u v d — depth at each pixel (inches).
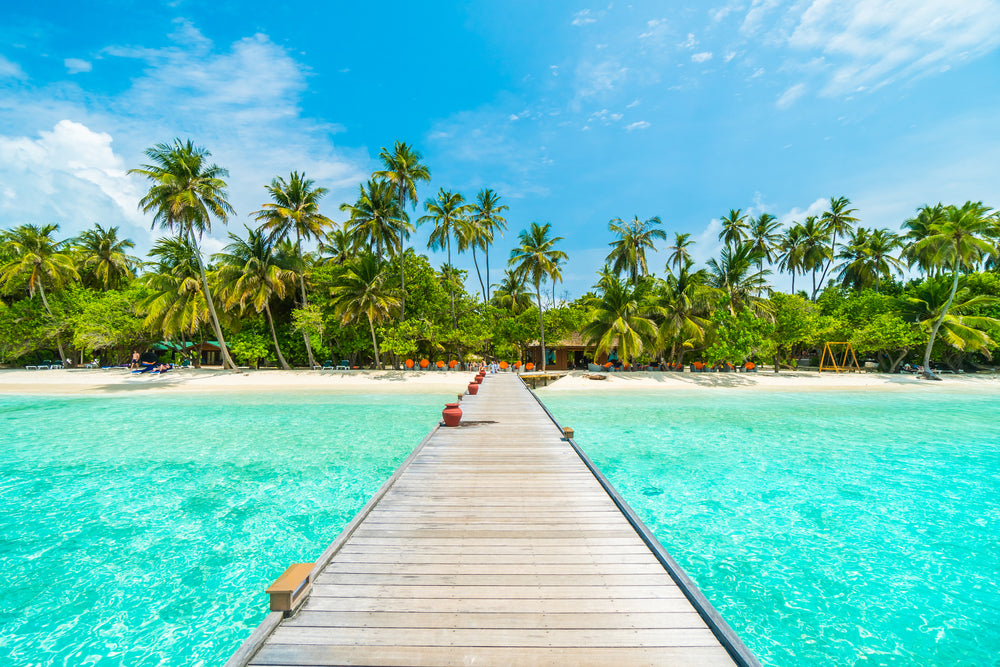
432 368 1523.1
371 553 203.5
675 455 514.3
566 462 366.6
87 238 1850.4
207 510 348.5
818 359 1865.2
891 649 195.0
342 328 1416.1
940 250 1341.0
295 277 1449.3
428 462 366.6
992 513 343.9
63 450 534.3
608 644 141.7
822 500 370.6
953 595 234.8
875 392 1130.7
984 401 983.0
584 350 1795.0
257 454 514.0
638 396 1053.2
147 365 1528.1
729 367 1502.2
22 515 339.0
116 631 206.1
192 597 232.7
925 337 1398.9
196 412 808.9
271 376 1332.4
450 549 208.7
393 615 155.5
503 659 134.9
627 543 217.3
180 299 1392.7
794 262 1990.7
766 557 275.7
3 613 219.0
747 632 207.2
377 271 1375.5
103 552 280.5
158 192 1232.8
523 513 256.4
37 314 1609.3
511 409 660.7
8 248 1590.8
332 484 410.0
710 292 1320.1
